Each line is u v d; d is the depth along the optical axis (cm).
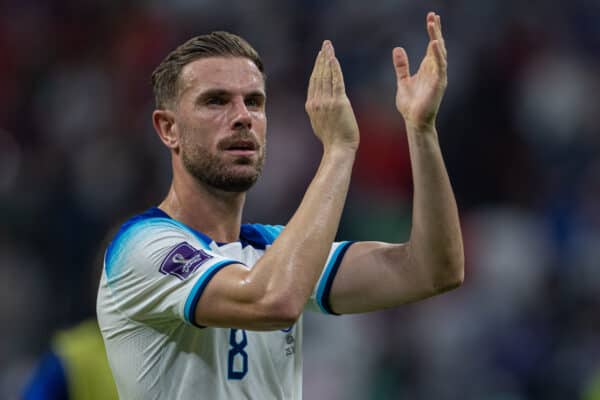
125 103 4584
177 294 1239
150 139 4284
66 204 4225
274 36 4688
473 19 4641
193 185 1362
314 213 1226
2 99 4844
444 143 4306
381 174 4072
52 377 1900
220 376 1302
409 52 4462
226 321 1209
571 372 3528
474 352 3531
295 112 4325
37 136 4709
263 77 1371
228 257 1352
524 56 4584
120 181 4188
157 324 1295
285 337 1364
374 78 4400
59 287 4028
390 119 4181
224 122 1323
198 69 1334
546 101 4462
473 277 3766
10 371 3728
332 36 4606
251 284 1183
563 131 4416
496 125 4375
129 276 1290
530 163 4306
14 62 4962
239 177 1327
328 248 1216
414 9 4622
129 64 4706
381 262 1406
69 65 4922
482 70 4488
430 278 1371
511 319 3644
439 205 1351
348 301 1429
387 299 1409
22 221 4206
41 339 3859
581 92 4522
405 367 3453
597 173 4256
